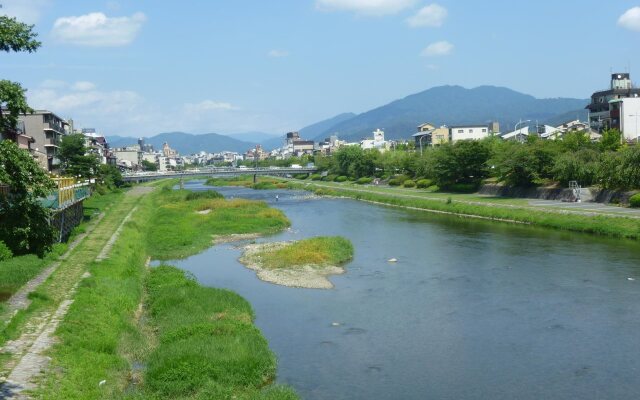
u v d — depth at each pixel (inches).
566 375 735.1
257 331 868.0
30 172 639.8
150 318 976.3
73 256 1339.8
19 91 587.8
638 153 2103.8
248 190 5226.4
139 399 614.2
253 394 644.7
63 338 748.0
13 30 580.7
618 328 914.1
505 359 792.9
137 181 6097.4
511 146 3002.0
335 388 702.5
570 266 1371.8
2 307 862.5
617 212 2000.5
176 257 1660.9
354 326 951.6
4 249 1237.1
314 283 1270.9
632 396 671.8
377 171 5226.4
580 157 2474.2
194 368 687.1
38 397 575.5
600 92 4224.9
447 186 3585.1
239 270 1450.5
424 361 789.2
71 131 4857.3
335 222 2463.1
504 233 1946.4
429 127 6929.1
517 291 1159.6
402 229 2162.9
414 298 1127.6
